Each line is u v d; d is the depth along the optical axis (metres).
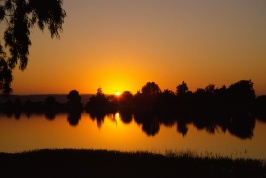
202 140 53.72
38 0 20.97
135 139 56.12
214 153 38.38
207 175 18.83
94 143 51.00
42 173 17.66
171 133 66.38
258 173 20.03
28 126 82.31
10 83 21.81
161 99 161.50
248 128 75.62
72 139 56.66
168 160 22.83
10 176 16.86
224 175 19.08
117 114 140.75
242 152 40.03
